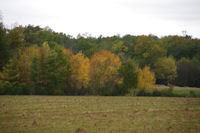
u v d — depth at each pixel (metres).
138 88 60.41
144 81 62.53
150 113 27.12
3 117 22.70
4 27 63.19
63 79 55.75
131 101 40.34
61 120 22.00
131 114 26.20
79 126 19.72
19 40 64.44
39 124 20.09
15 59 55.31
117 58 62.94
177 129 19.23
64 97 45.81
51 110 27.66
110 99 43.50
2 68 55.44
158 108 31.67
